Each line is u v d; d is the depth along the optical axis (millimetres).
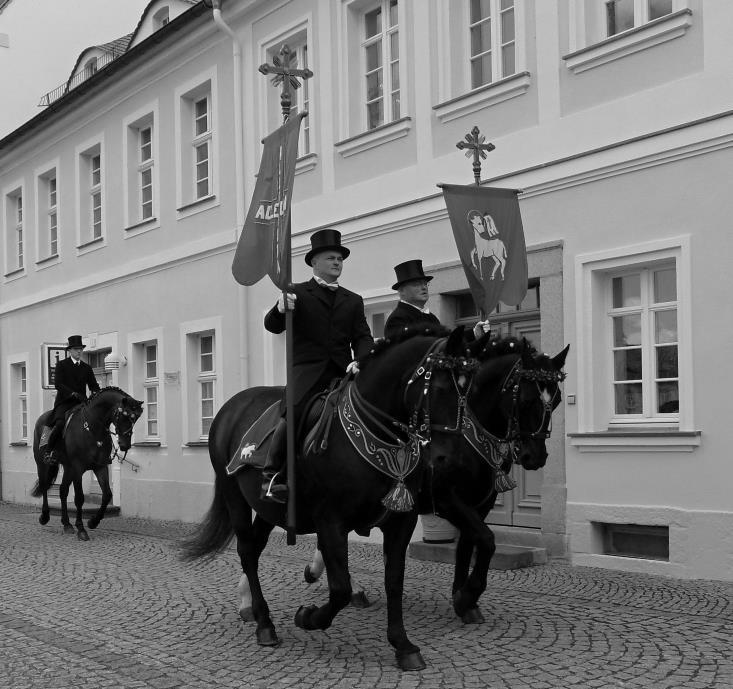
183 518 16281
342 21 13461
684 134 9320
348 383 6469
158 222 17438
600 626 7086
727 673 5816
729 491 8867
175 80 17000
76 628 7832
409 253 12219
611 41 9977
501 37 11422
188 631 7531
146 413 18047
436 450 5602
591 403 10078
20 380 23250
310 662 6453
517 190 8867
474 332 7391
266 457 6863
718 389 8992
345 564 6266
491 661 6266
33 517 18062
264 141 7422
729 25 9047
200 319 16188
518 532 10648
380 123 13250
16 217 23750
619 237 9859
